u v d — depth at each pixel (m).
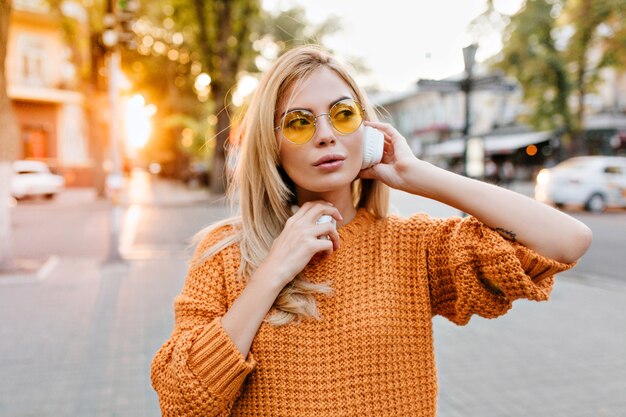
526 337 4.64
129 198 21.28
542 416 3.19
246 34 19.08
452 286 1.14
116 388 3.61
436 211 12.72
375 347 1.05
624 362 4.04
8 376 3.81
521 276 1.00
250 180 1.17
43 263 8.04
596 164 15.19
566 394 3.48
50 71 25.17
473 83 6.20
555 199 15.05
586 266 7.97
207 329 1.02
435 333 4.76
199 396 0.97
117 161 8.20
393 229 1.18
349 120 1.11
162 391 1.02
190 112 29.39
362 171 1.20
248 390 1.06
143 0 18.80
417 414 1.06
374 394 1.04
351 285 1.11
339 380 1.03
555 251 1.04
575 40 20.61
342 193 1.23
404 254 1.15
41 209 17.12
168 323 5.06
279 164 1.18
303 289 1.07
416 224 1.19
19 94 24.00
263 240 1.14
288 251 1.06
